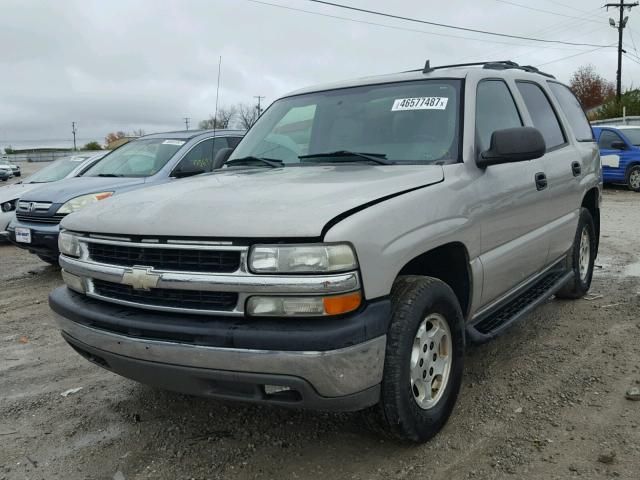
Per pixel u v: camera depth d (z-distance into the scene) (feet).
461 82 12.68
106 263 10.01
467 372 13.48
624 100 119.85
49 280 25.07
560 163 15.70
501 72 14.51
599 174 19.21
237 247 8.59
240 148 14.62
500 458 9.89
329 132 13.21
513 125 14.06
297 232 8.39
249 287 8.50
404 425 9.61
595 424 10.89
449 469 9.64
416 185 10.23
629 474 9.30
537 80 16.51
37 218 24.04
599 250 27.53
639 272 22.62
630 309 17.69
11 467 10.27
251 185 10.52
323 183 10.18
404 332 9.32
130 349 9.36
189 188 10.87
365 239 8.66
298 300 8.39
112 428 11.51
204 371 8.79
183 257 9.07
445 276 11.59
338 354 8.34
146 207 10.02
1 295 22.63
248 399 8.95
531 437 10.52
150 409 12.25
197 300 9.00
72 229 10.79
